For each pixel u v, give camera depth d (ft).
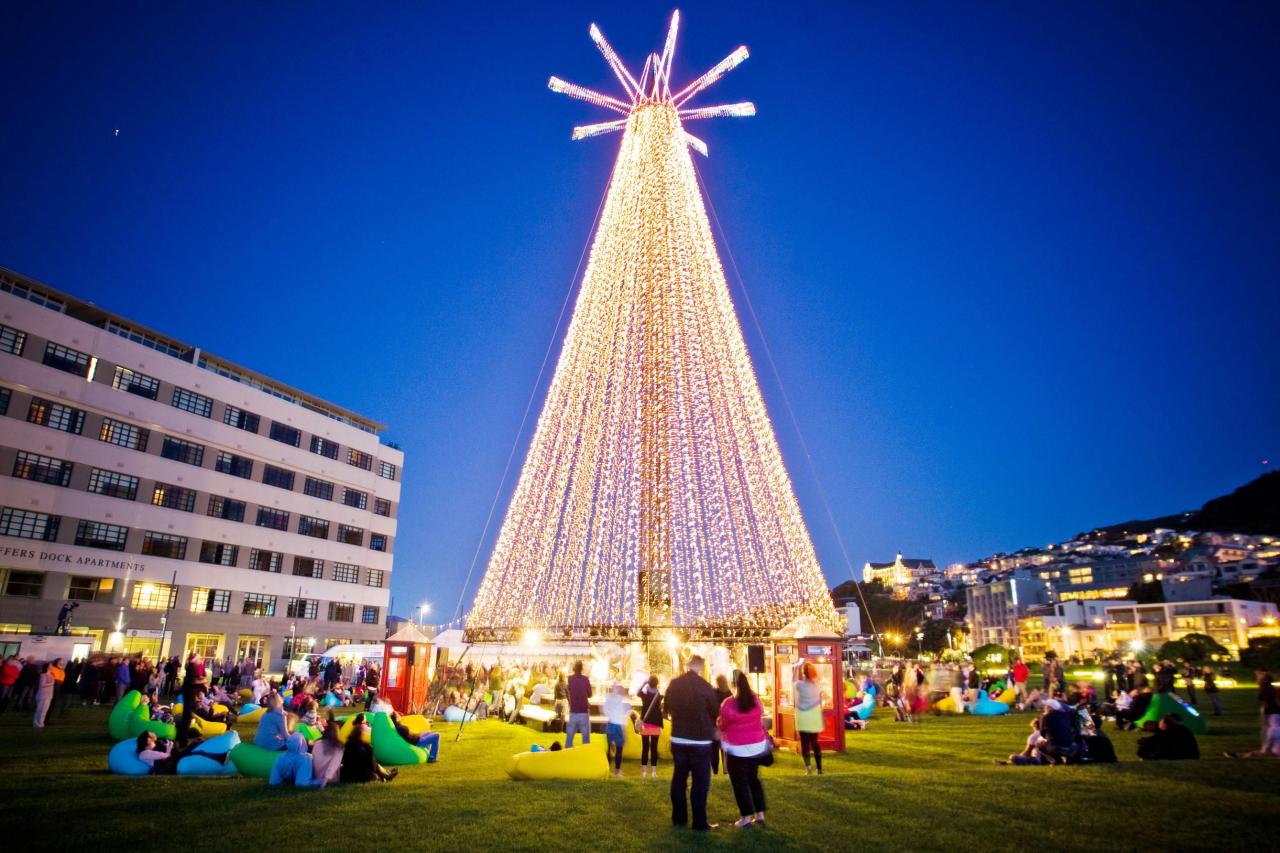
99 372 137.59
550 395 83.35
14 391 125.70
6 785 33.78
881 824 25.73
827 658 49.83
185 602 148.97
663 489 75.46
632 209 86.79
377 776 35.40
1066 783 31.99
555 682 72.84
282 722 38.68
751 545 75.31
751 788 25.84
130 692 51.83
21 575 124.88
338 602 183.62
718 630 70.49
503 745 52.70
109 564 136.26
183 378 152.76
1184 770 34.86
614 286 83.92
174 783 34.47
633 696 57.98
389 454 205.57
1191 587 410.72
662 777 38.27
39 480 127.75
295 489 176.55
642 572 73.31
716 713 26.43
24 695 74.90
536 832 24.86
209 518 155.53
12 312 125.80
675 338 81.30
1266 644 157.48
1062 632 383.86
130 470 141.79
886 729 64.34
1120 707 63.62
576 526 76.84
